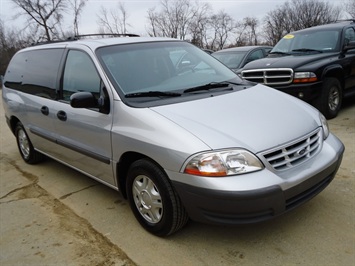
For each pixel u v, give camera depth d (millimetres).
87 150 3764
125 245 3178
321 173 2959
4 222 3820
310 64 6441
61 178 4949
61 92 4203
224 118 2982
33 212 3990
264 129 2895
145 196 3195
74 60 4043
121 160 3344
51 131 4465
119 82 3449
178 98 3357
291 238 3039
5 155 6391
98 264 2953
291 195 2748
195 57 4234
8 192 4645
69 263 3002
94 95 3607
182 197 2812
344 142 5156
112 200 4094
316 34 7590
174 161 2770
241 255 2891
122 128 3211
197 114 3031
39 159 5582
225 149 2674
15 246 3334
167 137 2844
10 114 5605
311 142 3055
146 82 3568
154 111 3084
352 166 4301
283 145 2824
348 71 7000
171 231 3080
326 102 6387
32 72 4973
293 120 3117
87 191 4418
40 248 3262
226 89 3684
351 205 3451
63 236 3424
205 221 2768
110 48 3805
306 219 3287
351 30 7562
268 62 6973
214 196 2609
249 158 2666
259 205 2602
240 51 9734
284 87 6492
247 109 3178
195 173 2670
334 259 2734
